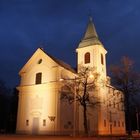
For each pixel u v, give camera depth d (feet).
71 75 162.20
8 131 210.38
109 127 178.81
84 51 188.24
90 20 200.03
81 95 142.82
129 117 132.98
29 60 166.20
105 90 179.63
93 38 189.16
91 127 164.35
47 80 153.38
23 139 94.12
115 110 193.88
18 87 165.27
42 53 161.48
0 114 222.89
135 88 133.59
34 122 150.51
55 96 145.79
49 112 145.38
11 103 231.09
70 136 124.47
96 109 166.09
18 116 158.71
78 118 153.99
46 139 95.86
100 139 102.06
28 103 157.58
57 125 139.13
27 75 165.37
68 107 149.59
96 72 163.53
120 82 134.82
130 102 133.80
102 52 193.26
